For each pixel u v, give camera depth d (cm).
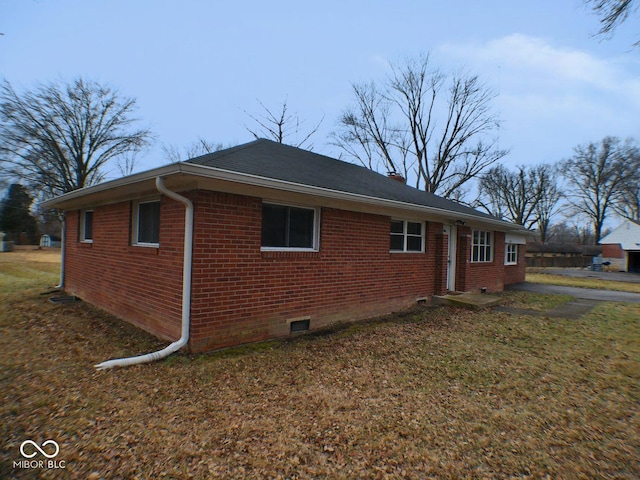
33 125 2478
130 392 383
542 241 4941
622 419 350
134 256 655
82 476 249
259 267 573
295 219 643
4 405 348
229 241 534
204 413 342
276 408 357
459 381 442
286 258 613
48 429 306
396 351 555
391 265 842
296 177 606
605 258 3344
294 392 396
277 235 615
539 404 381
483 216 1221
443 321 773
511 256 1650
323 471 262
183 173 441
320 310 676
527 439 311
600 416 356
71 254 1003
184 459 271
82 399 363
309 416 343
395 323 743
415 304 923
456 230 1104
